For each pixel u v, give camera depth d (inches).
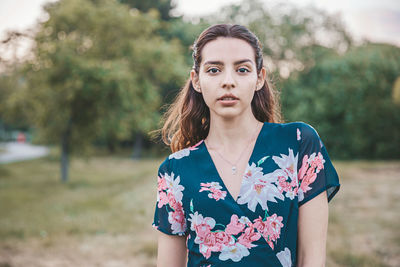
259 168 43.6
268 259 41.2
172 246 48.1
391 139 783.7
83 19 466.6
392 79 799.7
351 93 794.8
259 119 55.6
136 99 498.6
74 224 247.3
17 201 348.5
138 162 818.2
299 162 44.4
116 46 497.4
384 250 181.2
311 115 804.0
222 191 43.8
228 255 41.9
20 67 473.4
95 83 449.4
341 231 213.3
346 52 872.3
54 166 713.0
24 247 199.9
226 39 44.3
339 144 819.4
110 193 389.7
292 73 892.0
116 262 177.6
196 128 55.9
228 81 42.9
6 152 1143.0
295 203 42.8
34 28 456.8
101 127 495.8
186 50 814.5
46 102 468.1
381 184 377.1
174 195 46.7
